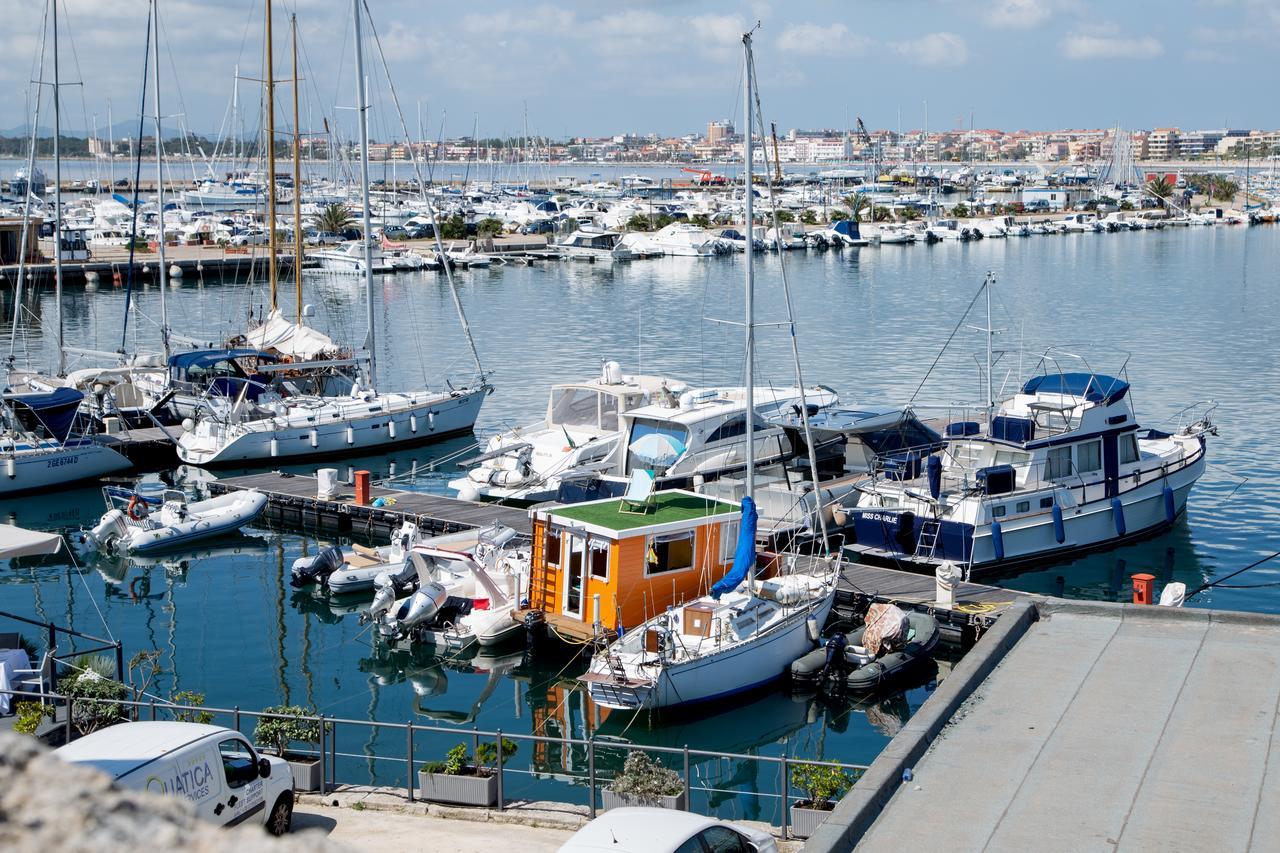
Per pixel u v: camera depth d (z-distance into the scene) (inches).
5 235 4045.3
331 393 2087.8
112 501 1550.2
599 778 865.5
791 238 5575.8
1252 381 2271.2
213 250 4658.0
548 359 2657.5
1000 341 2787.9
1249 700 549.6
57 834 131.7
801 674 1002.1
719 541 1106.1
